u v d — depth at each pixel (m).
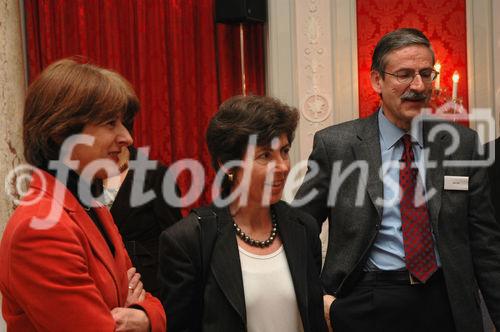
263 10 5.42
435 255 2.46
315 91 5.39
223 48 5.63
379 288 2.46
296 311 1.87
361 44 5.39
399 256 2.46
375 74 2.67
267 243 1.92
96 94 1.53
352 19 5.38
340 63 5.38
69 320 1.41
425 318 2.43
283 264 1.90
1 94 4.06
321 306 1.93
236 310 1.77
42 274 1.40
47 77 1.54
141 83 5.57
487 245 2.51
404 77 2.51
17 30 4.23
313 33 5.39
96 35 5.55
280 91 5.40
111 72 1.61
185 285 1.81
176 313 1.81
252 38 5.62
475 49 5.29
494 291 2.46
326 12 5.38
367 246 2.48
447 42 5.34
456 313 2.39
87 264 1.53
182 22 5.61
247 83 5.64
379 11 5.38
